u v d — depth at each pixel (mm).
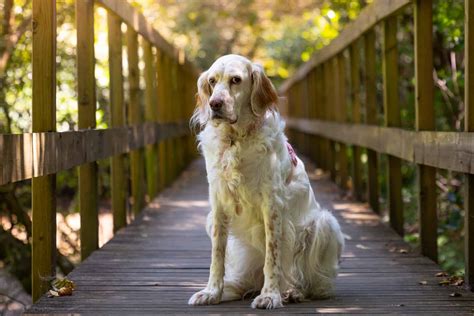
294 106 17281
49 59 3924
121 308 3604
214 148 3719
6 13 6059
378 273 4457
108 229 9445
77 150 4469
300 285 3832
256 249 3920
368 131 6887
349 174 11867
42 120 3941
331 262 3877
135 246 5352
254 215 3752
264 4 21797
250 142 3627
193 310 3566
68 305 3658
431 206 4938
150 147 8086
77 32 4895
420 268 4586
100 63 8781
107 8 5383
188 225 6359
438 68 8406
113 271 4488
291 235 3787
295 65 22484
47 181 3947
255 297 3898
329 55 9352
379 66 10078
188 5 22000
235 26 24094
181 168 11508
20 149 3348
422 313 3498
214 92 3578
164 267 4617
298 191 3889
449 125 8164
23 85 6762
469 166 3732
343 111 9023
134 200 7082
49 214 3961
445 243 7020
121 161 6250
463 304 3674
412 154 5012
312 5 17438
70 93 7586
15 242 6715
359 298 3832
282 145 3756
